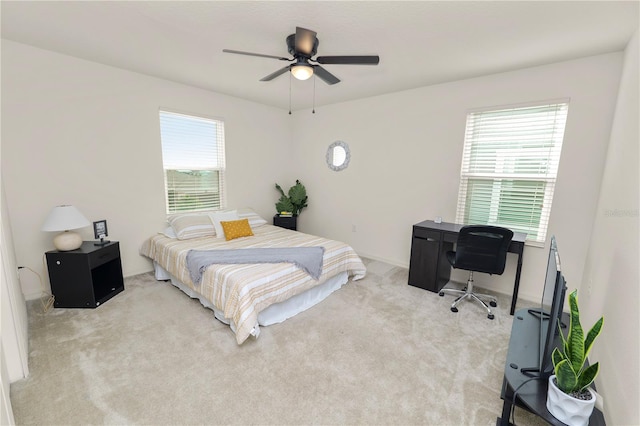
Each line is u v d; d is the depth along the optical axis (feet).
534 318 6.61
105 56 9.12
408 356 6.81
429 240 10.42
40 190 9.02
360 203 14.51
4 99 8.21
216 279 7.90
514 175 10.08
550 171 9.41
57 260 8.39
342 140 14.79
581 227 8.91
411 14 6.34
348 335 7.62
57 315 8.27
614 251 5.80
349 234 15.17
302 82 11.41
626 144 6.12
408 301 9.68
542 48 7.88
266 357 6.66
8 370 5.62
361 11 6.26
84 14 6.60
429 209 12.17
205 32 7.38
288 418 5.08
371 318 8.52
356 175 14.47
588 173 8.63
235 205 14.65
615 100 8.01
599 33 6.92
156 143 11.46
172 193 12.36
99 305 8.90
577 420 3.82
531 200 9.86
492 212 10.72
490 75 10.11
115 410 5.15
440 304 9.50
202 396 5.51
